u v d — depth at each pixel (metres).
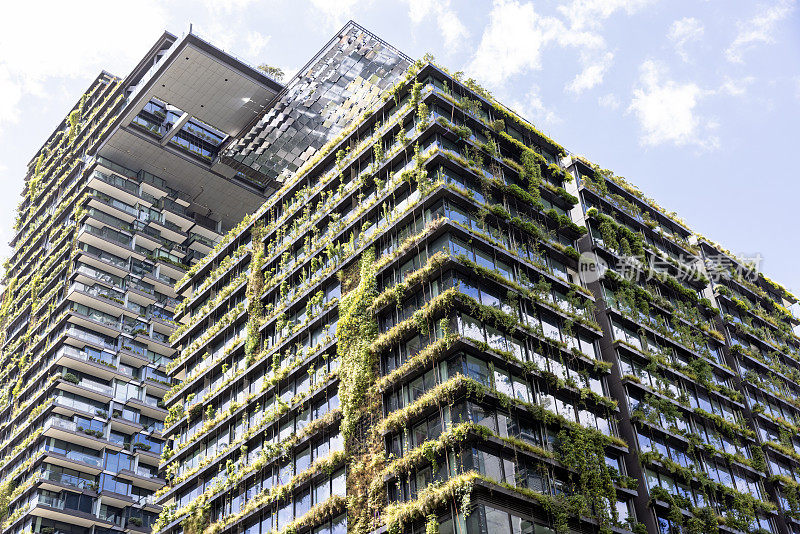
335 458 47.75
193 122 99.69
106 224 95.62
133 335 90.81
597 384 52.69
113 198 97.25
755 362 69.25
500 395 43.75
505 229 54.44
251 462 55.56
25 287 101.12
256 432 55.78
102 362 86.56
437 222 49.97
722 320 70.12
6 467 80.88
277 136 87.69
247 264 69.31
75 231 95.31
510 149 60.56
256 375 60.38
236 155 92.88
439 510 40.44
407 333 47.66
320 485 48.78
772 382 69.75
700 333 65.19
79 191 97.25
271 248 66.56
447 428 42.69
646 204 70.44
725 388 62.22
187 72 82.56
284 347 58.31
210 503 56.62
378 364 49.00
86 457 79.81
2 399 91.31
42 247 103.62
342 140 64.12
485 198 54.69
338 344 51.62
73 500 76.88
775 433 66.06
